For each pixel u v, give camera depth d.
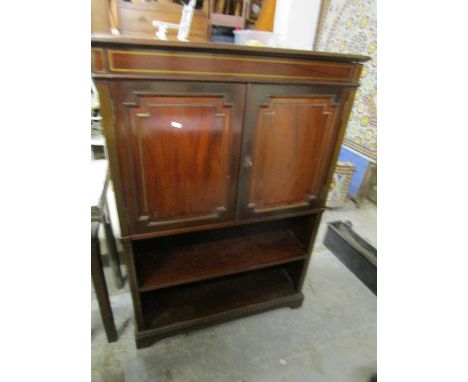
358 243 1.92
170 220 1.05
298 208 1.23
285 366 1.25
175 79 0.82
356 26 2.02
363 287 1.70
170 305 1.40
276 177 1.12
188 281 1.21
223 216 1.12
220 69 0.85
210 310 1.39
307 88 0.98
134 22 1.50
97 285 1.14
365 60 0.98
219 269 1.27
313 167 1.16
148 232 1.04
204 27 1.67
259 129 1.00
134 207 0.98
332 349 1.33
